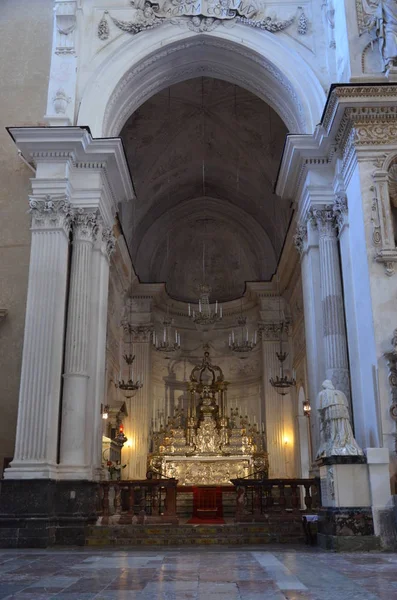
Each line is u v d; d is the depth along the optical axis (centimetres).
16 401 1152
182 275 2366
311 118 1229
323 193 1199
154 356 2144
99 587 466
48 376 1040
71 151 1161
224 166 2070
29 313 1078
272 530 998
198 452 1906
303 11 1313
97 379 1149
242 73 1375
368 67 1088
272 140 1875
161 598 409
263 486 1092
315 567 603
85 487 1025
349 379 1108
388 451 871
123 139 1883
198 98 1811
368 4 1126
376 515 840
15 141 1151
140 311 2106
